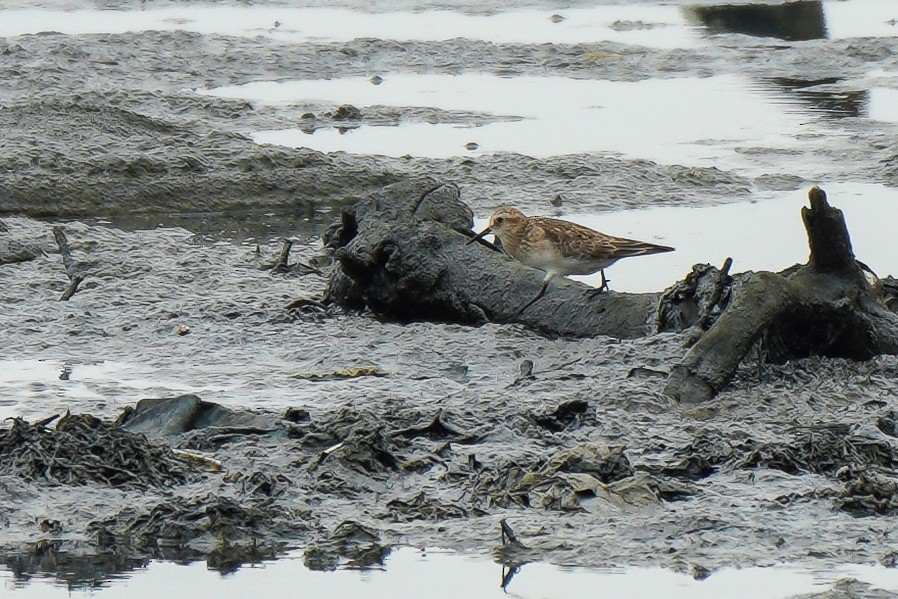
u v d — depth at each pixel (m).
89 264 27.39
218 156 35.41
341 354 21.94
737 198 33.59
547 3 60.09
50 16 57.00
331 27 55.38
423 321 23.83
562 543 14.97
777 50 51.06
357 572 14.50
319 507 15.91
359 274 23.89
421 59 50.38
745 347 19.55
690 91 45.75
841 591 13.77
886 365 19.91
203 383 20.77
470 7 59.56
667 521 15.36
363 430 17.05
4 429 17.47
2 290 25.55
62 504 15.84
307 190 34.97
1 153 34.34
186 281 26.38
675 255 28.45
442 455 17.19
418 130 41.00
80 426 16.97
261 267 27.50
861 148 37.75
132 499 16.02
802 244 29.17
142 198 34.09
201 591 14.20
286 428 17.81
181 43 51.09
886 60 49.53
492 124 41.62
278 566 14.70
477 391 19.89
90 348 22.61
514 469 16.34
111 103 41.22
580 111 43.16
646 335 21.88
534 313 22.88
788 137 39.25
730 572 14.31
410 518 15.61
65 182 33.81
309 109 43.38
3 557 14.89
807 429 18.06
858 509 15.66
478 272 23.52
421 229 24.00
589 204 33.22
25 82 45.53
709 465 16.84
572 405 18.39
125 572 14.61
